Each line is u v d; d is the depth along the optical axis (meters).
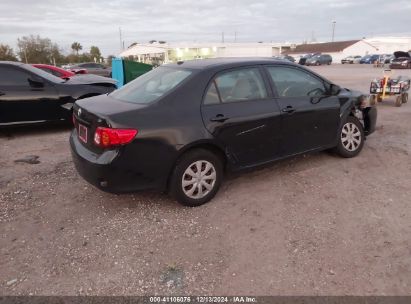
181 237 3.49
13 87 6.99
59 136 7.23
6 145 6.60
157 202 4.16
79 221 3.80
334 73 29.45
